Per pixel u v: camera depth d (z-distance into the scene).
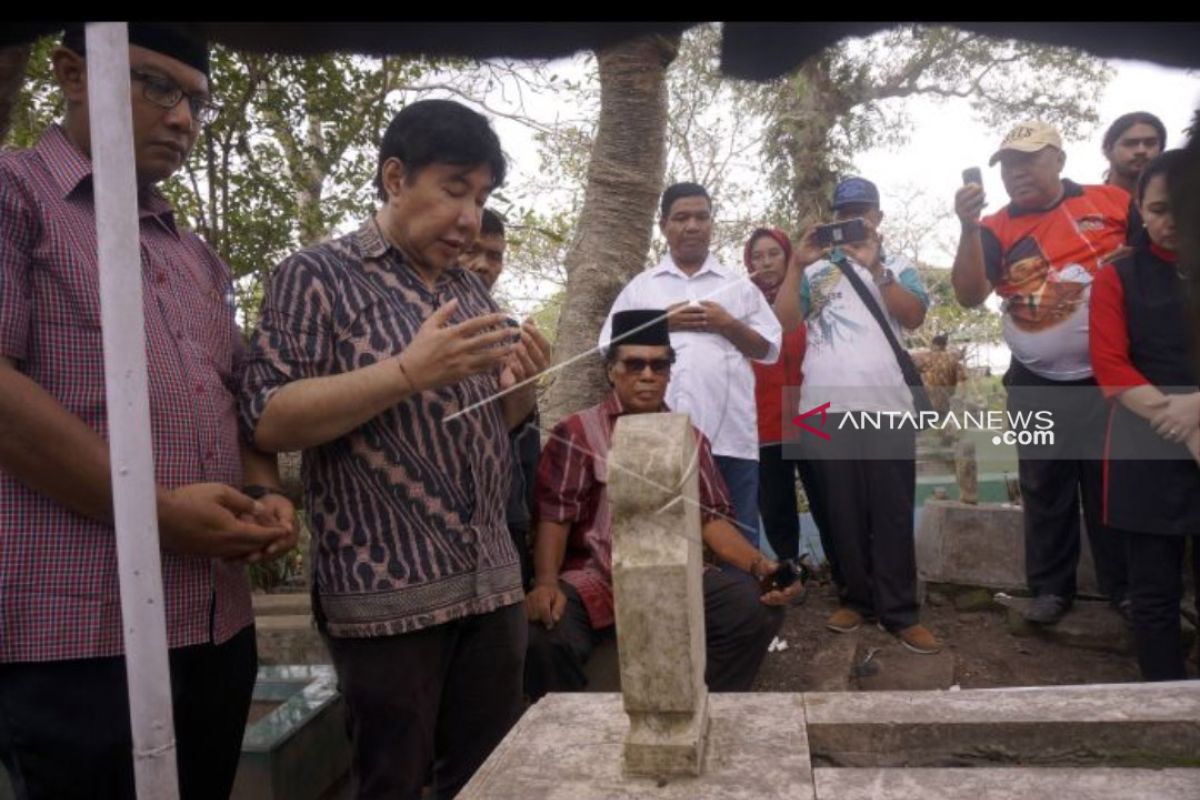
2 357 1.48
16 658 1.53
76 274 1.58
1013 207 2.51
